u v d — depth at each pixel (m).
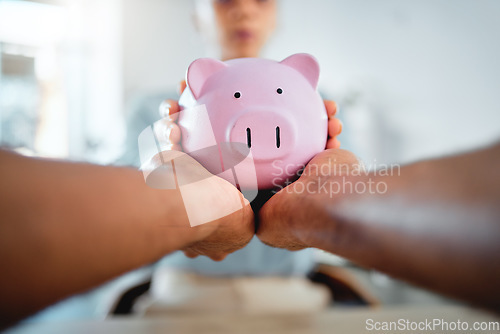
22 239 0.14
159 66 2.03
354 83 1.60
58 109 1.99
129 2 2.02
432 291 0.14
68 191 0.16
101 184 0.17
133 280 0.66
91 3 2.05
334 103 0.41
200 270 0.78
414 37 1.50
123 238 0.17
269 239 0.32
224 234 0.30
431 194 0.14
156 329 0.38
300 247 0.32
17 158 0.16
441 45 1.43
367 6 1.60
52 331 0.37
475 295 0.12
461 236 0.12
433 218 0.13
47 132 1.91
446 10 1.41
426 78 1.46
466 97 1.36
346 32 1.65
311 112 0.37
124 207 0.18
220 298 0.71
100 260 0.16
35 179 0.15
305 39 1.67
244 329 0.38
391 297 0.71
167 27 2.02
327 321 0.40
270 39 0.86
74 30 2.05
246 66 0.38
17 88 1.88
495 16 1.29
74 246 0.15
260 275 0.79
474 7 1.34
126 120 0.85
